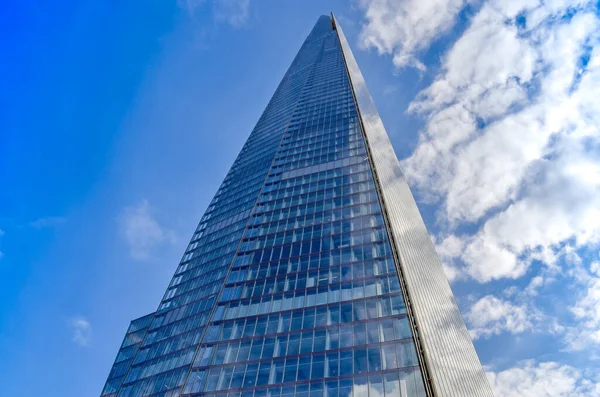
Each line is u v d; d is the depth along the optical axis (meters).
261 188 78.88
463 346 64.62
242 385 38.94
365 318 42.66
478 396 55.00
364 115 104.00
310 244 58.34
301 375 37.91
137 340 82.69
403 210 76.44
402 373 35.03
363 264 51.16
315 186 74.06
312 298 48.06
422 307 47.25
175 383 44.75
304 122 104.81
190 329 53.62
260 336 44.62
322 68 155.25
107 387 74.50
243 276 56.28
